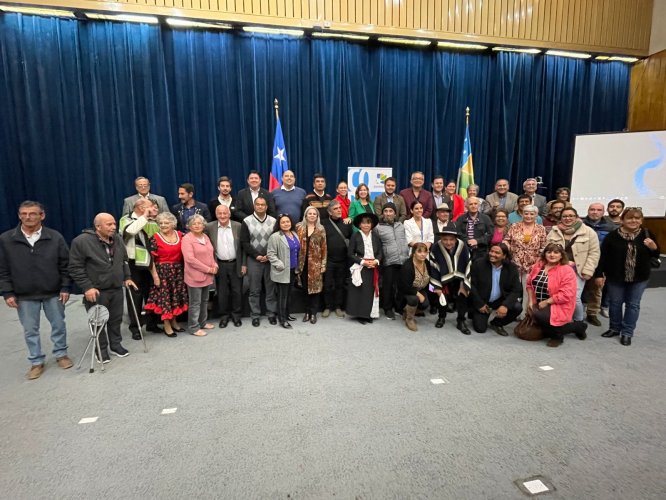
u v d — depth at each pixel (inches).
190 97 208.2
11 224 195.8
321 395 99.1
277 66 218.4
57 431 84.7
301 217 176.2
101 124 198.8
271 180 215.8
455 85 245.6
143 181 171.8
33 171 194.7
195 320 141.3
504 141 253.6
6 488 68.5
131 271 135.8
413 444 79.8
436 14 228.1
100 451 78.1
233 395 99.3
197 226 136.9
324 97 224.5
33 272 107.7
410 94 239.8
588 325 154.4
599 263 138.6
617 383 105.8
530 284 139.2
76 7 183.9
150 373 111.7
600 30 253.3
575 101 265.4
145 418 89.4
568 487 68.8
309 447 78.9
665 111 255.0
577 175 245.8
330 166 232.1
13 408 93.9
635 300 131.3
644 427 86.3
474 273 144.8
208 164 216.8
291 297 168.4
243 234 148.6
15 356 125.0
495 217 169.9
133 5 190.2
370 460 75.2
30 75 187.8
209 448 78.7
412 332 145.2
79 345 133.6
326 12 213.9
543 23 244.1
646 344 133.3
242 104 215.0
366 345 132.0
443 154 251.1
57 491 67.8
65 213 201.9
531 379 107.9
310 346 131.1
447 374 110.7
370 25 220.1
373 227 161.8
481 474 71.6
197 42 206.4
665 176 229.9
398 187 245.9
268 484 69.1
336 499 65.7
